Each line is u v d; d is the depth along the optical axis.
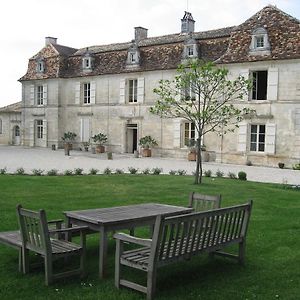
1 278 5.11
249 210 5.90
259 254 6.28
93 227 5.52
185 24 29.52
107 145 30.23
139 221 5.83
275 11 23.62
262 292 4.81
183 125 26.23
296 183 15.90
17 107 40.47
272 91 22.52
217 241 5.49
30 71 35.00
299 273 5.46
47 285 4.91
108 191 11.88
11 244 5.50
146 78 27.80
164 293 4.75
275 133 22.56
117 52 30.30
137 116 28.33
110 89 29.92
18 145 38.09
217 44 25.34
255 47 22.95
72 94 32.47
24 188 11.92
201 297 4.65
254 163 23.23
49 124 33.62
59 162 22.22
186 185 13.48
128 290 4.80
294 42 22.08
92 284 5.00
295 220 8.58
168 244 4.77
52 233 5.45
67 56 33.75
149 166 21.19
